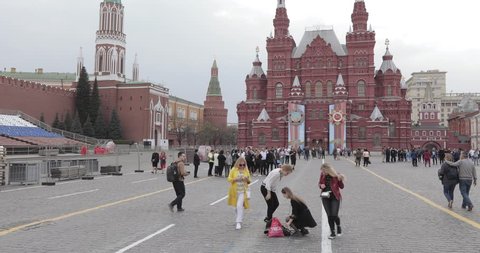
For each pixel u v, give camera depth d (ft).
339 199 39.78
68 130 312.71
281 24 384.06
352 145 347.97
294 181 100.12
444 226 45.16
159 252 33.86
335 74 367.45
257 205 61.05
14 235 39.81
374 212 54.44
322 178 40.37
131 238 38.86
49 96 318.86
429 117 499.92
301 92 363.15
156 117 377.50
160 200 65.51
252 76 395.75
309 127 354.74
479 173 124.26
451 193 58.34
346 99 352.49
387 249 35.14
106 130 347.15
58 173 98.07
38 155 191.42
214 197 70.08
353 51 364.58
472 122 459.73
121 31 390.42
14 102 279.49
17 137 210.79
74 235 39.96
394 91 367.45
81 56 403.75
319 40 372.79
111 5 380.37
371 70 358.84
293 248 35.50
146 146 318.45
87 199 66.28
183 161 55.62
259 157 122.93
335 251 34.50
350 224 46.32
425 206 59.67
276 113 373.20
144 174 122.01
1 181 87.97
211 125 506.07
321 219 49.47
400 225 45.73
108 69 376.68
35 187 84.64
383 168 152.66
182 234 40.88
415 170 140.67
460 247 35.78
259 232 42.11
